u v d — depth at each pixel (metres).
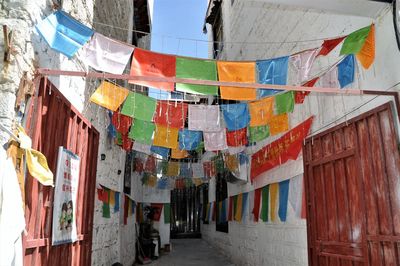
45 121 3.58
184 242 19.17
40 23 3.24
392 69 4.14
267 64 4.39
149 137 6.66
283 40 7.64
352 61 4.87
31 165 2.96
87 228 5.18
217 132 6.97
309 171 5.90
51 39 3.33
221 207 13.80
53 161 3.78
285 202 7.00
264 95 5.45
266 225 8.24
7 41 3.02
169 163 11.31
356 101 4.80
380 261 4.13
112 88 5.29
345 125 4.95
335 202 5.16
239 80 4.29
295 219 6.60
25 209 3.16
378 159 4.30
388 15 4.20
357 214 4.66
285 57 4.39
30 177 3.24
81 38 3.52
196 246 17.14
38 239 3.36
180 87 4.22
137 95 5.45
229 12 13.09
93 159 5.52
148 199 15.67
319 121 5.79
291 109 5.45
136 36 12.16
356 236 4.66
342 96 5.13
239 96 4.34
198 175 11.54
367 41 4.03
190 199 21.91
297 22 6.92
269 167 7.51
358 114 4.75
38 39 3.51
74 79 4.81
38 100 3.36
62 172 3.95
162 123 5.98
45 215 3.65
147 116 5.47
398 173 3.95
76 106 4.94
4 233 2.56
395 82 4.09
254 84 3.79
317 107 5.88
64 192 4.03
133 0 11.72
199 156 14.55
